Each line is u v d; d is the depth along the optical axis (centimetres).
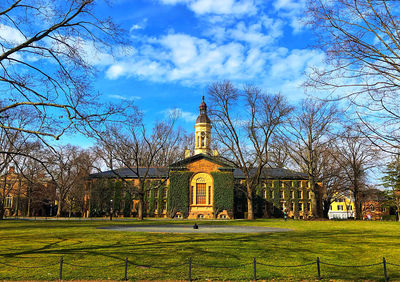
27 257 1495
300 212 7281
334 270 1317
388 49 1110
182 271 1290
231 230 2764
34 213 8206
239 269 1320
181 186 6431
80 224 3656
